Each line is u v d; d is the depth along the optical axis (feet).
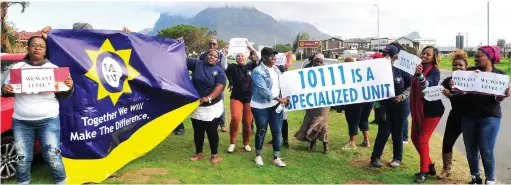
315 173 19.12
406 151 23.53
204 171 18.97
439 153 23.27
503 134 29.37
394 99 19.33
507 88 15.40
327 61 55.36
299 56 257.75
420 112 17.87
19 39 60.85
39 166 18.74
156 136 19.40
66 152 16.35
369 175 19.01
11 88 13.83
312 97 20.26
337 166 20.34
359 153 22.74
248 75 22.20
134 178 17.60
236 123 22.18
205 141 25.05
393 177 18.75
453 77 16.48
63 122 16.31
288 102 19.85
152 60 19.07
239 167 19.75
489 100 16.14
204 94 20.11
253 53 22.85
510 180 19.11
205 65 20.31
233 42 27.14
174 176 18.03
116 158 18.01
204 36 232.53
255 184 17.34
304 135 22.74
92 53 17.01
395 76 19.54
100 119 17.02
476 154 17.01
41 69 14.03
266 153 22.49
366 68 19.67
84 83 16.56
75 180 16.33
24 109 14.42
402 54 17.80
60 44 16.25
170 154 21.74
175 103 19.65
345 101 20.08
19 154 14.73
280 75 20.35
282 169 19.62
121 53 18.01
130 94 18.13
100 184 16.70
